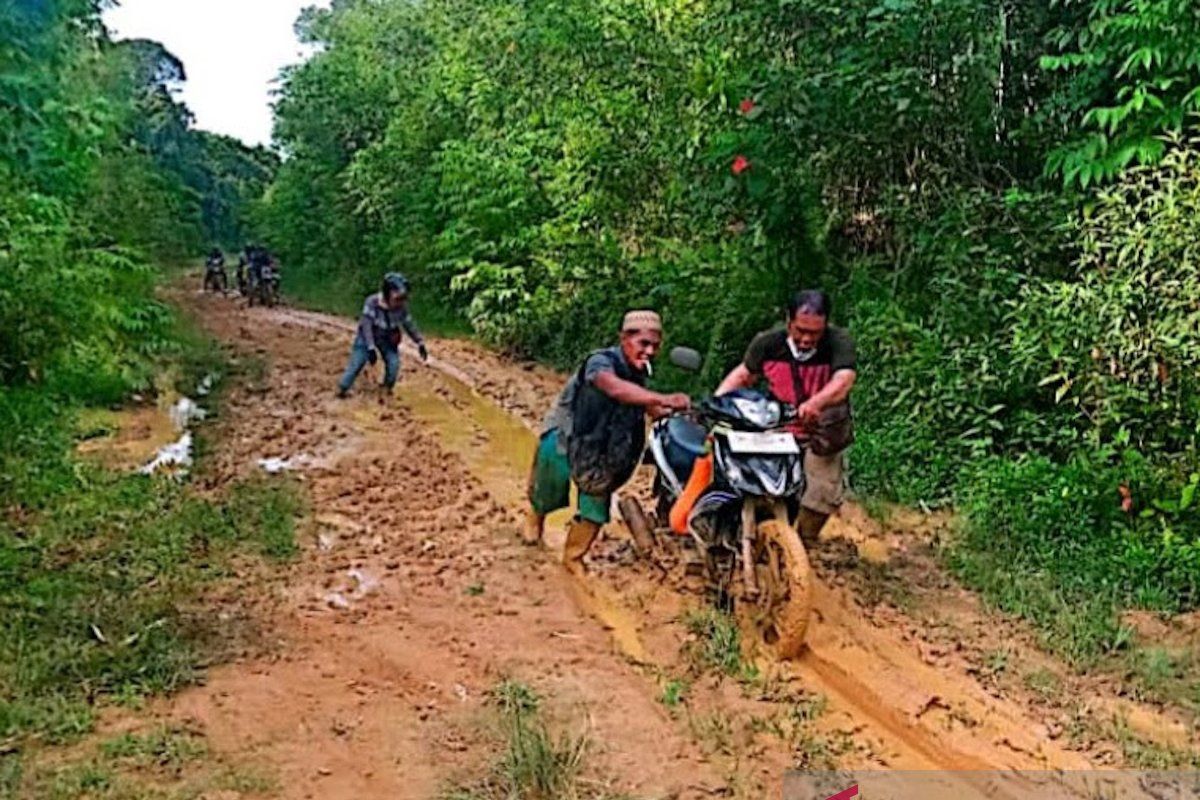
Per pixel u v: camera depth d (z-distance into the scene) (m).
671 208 12.59
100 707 4.36
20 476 7.54
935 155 8.70
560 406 6.09
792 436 5.04
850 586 5.75
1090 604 5.34
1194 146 6.88
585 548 6.05
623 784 3.84
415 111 22.12
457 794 3.75
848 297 9.26
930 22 8.05
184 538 6.46
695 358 5.07
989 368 7.36
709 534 5.33
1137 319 6.18
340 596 5.75
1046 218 7.68
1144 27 6.84
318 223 32.62
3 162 10.70
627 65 12.83
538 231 14.83
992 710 4.42
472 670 4.83
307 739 4.16
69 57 12.90
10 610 5.19
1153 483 6.12
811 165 9.01
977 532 6.25
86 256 12.30
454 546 6.59
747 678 4.72
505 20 16.48
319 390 12.39
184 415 10.74
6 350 10.18
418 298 21.27
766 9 8.85
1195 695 4.49
